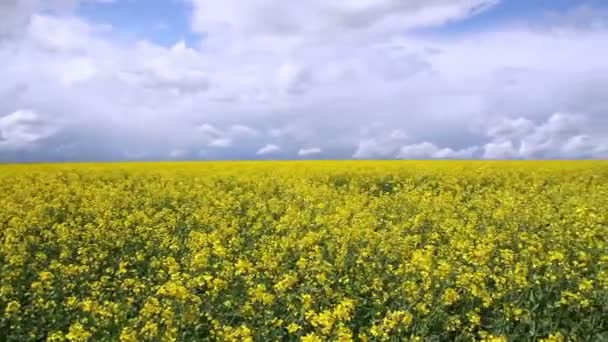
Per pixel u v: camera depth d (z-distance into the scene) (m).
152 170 33.06
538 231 15.35
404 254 12.62
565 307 9.70
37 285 10.66
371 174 29.30
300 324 9.23
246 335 8.02
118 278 12.17
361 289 10.87
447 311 9.96
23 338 9.56
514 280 10.10
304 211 18.08
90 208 18.88
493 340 7.69
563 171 29.56
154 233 15.67
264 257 11.58
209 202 20.52
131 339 7.99
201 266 11.46
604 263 10.92
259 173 30.34
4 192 24.39
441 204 18.69
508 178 27.02
